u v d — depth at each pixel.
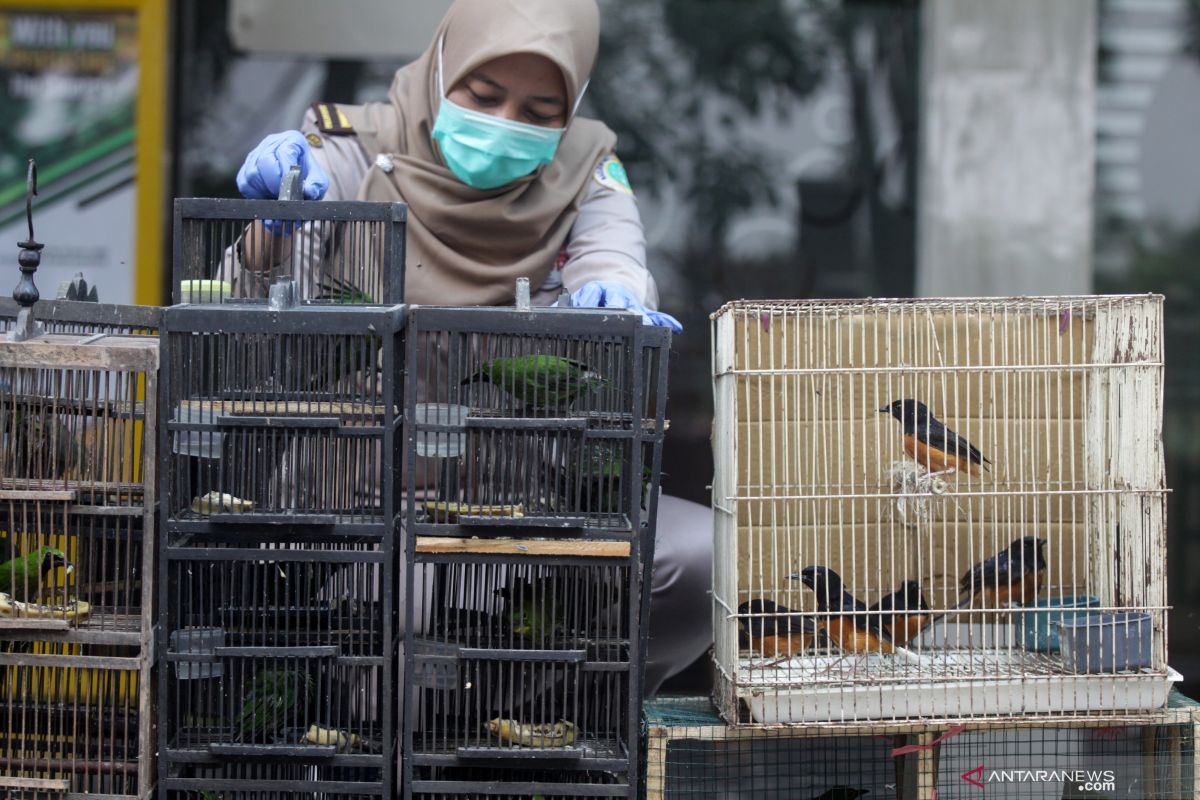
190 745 5.44
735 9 11.20
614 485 5.66
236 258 6.41
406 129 7.46
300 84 11.14
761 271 11.34
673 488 11.35
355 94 11.15
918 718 6.02
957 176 11.20
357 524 5.35
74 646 5.62
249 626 5.67
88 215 11.19
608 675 5.62
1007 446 6.54
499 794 5.50
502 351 5.80
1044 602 6.53
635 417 5.39
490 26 6.89
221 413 5.32
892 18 11.23
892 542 6.43
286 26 11.08
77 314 5.67
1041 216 11.23
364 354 5.45
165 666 5.34
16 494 5.27
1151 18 11.26
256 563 5.49
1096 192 11.37
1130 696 6.10
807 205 11.31
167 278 11.20
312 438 5.39
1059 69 11.10
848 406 6.43
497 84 6.88
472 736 5.76
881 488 6.45
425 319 5.32
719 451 6.52
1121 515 6.40
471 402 5.62
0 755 5.53
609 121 11.22
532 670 5.55
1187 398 11.53
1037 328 6.53
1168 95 11.31
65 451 5.39
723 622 6.31
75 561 5.55
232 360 5.41
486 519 5.37
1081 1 11.02
